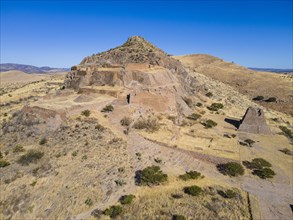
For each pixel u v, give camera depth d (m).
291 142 60.12
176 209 31.59
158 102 66.31
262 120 66.00
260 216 31.59
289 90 134.00
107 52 104.31
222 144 53.75
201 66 195.88
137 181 38.44
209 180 40.38
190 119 70.12
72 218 30.91
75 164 39.91
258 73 178.38
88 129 49.97
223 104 94.06
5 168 38.50
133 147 47.44
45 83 129.38
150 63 90.19
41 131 49.03
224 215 31.00
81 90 74.06
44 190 34.69
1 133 51.03
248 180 41.50
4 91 130.50
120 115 59.03
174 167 43.28
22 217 31.25
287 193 38.19
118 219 30.34
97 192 35.22
